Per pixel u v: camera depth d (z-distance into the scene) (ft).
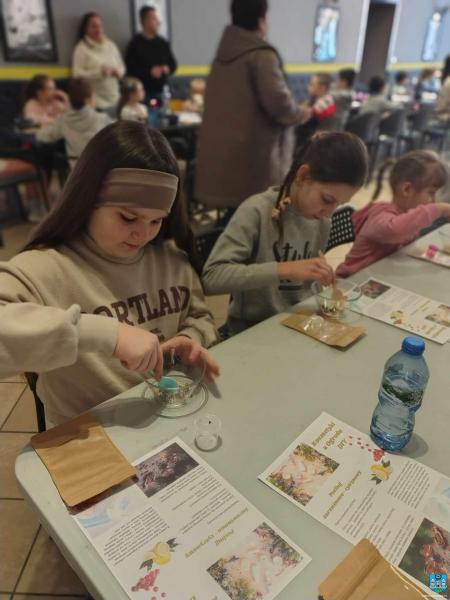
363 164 3.79
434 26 30.91
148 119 11.67
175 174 2.89
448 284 4.40
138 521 2.00
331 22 23.81
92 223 2.95
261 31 7.39
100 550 1.88
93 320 2.51
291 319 3.61
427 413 2.70
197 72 19.48
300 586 1.77
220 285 3.91
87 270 3.05
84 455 2.28
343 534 1.98
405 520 2.06
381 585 1.78
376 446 2.44
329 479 2.24
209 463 2.30
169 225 3.43
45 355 2.31
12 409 5.80
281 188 4.29
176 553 1.87
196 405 2.69
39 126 11.81
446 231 5.76
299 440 2.47
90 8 15.29
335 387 2.88
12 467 5.03
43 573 4.04
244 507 2.08
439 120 18.16
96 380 3.08
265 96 7.41
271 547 1.91
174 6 17.60
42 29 14.42
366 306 3.91
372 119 14.82
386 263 4.83
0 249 10.39
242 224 4.18
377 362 3.15
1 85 14.16
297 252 4.55
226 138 7.92
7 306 2.35
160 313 3.43
